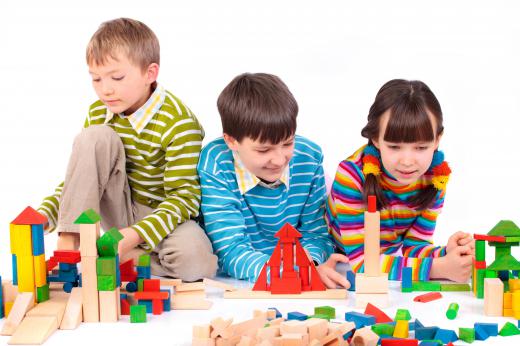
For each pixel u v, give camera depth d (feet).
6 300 7.19
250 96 7.85
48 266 7.23
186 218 8.34
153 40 8.41
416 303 7.48
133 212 8.80
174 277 8.34
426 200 8.23
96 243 7.00
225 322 6.46
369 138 8.04
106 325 6.96
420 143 7.70
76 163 8.14
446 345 6.45
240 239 8.34
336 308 7.38
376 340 6.30
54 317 6.81
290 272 7.73
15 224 7.00
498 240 7.42
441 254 8.20
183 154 8.39
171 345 6.46
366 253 7.36
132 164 8.64
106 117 8.67
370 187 8.07
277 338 6.14
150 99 8.44
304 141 8.65
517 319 7.02
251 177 8.32
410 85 7.80
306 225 8.77
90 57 8.17
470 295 7.73
